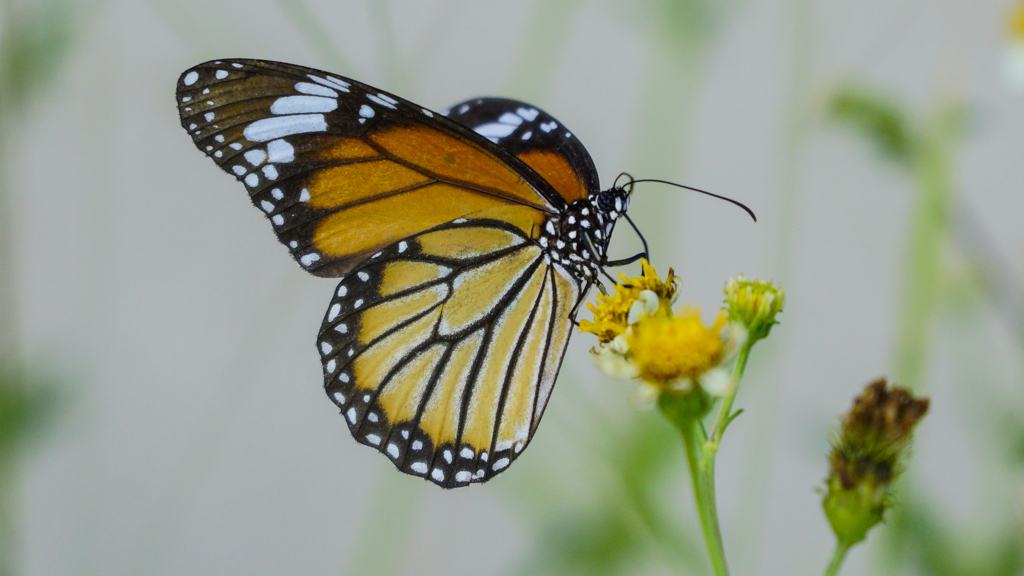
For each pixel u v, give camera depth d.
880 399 0.52
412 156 0.54
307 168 0.54
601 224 0.55
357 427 0.55
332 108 0.54
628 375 0.53
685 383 0.52
